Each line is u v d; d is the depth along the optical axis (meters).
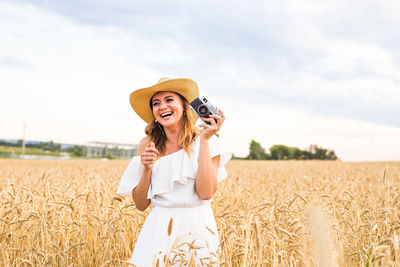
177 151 2.87
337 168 17.83
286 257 2.64
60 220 4.25
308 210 1.16
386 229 3.30
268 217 3.20
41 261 3.18
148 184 2.81
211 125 2.61
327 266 1.09
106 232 3.66
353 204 4.05
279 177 11.16
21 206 4.12
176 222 2.64
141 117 3.29
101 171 12.86
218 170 3.00
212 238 2.69
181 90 2.91
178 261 2.33
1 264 2.69
